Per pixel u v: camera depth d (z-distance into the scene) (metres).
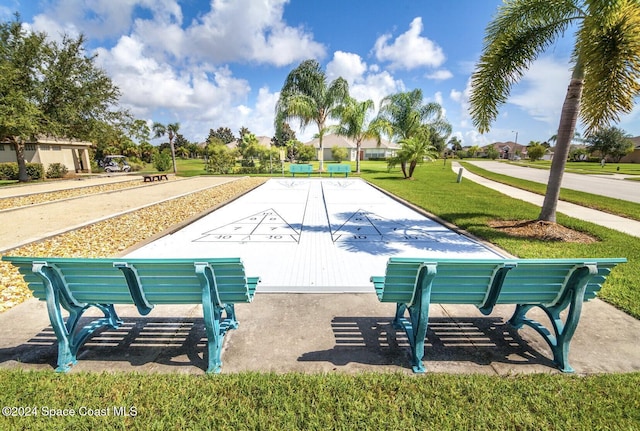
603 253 5.03
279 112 20.98
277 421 1.76
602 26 4.53
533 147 56.31
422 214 8.39
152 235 6.08
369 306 3.17
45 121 17.53
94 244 5.59
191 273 2.13
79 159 27.59
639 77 4.56
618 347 2.51
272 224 7.16
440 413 1.82
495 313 3.05
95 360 2.34
